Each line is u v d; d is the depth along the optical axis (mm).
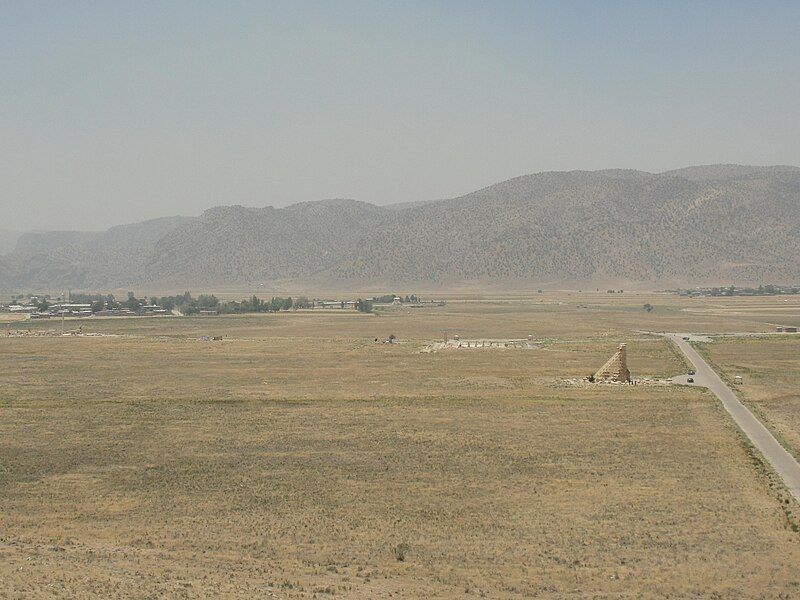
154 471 76562
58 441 89812
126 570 47562
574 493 68375
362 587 46344
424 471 76000
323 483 71938
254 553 53469
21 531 58438
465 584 47781
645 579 48781
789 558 52500
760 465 77125
